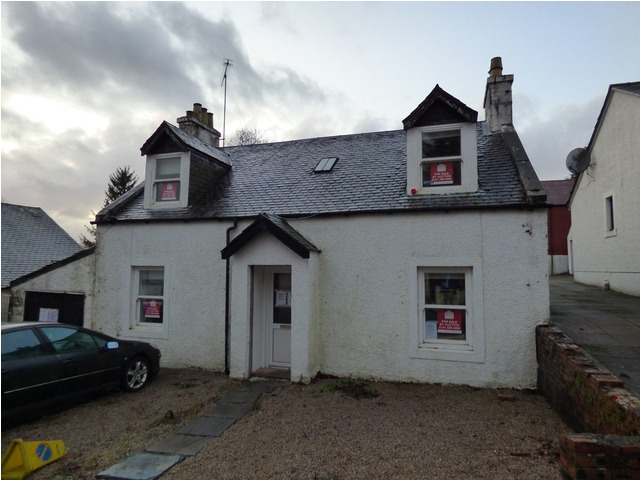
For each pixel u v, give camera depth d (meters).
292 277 7.50
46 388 5.73
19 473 4.30
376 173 9.12
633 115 11.41
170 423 5.71
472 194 7.39
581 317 8.35
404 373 7.28
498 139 9.46
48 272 9.82
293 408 6.07
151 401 6.62
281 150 12.06
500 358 6.79
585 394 4.50
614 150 12.69
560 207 25.06
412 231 7.38
